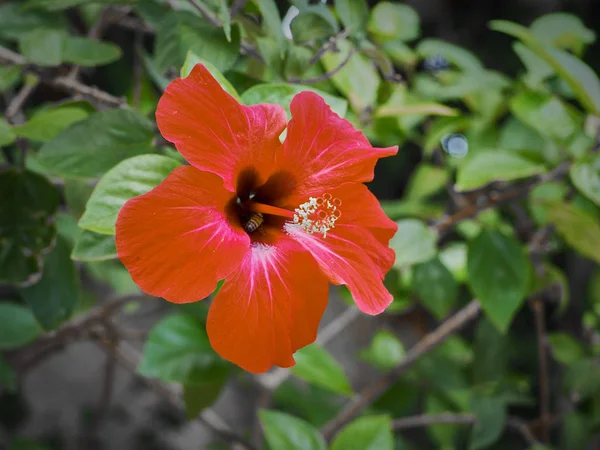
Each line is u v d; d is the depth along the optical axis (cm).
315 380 49
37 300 44
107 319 58
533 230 57
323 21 39
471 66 55
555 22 55
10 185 42
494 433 56
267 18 37
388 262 36
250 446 55
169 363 45
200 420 54
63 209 54
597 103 46
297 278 34
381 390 54
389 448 45
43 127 40
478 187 50
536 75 52
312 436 46
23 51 42
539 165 48
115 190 34
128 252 31
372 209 36
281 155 35
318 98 35
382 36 50
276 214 36
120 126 38
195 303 49
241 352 33
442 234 52
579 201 56
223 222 34
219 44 38
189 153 32
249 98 37
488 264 48
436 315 54
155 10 43
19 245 42
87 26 57
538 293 58
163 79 48
